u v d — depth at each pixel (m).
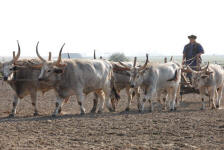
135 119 14.57
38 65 15.87
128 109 18.06
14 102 15.91
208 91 18.70
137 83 16.69
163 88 17.86
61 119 14.54
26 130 12.32
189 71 18.78
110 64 17.52
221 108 19.20
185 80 19.27
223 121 14.03
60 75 15.45
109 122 13.82
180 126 12.94
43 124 13.41
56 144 10.27
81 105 16.02
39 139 10.91
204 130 12.23
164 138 11.06
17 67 15.73
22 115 16.27
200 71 18.27
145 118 14.85
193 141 10.64
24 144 10.23
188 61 20.55
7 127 12.83
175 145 10.15
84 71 15.98
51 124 13.41
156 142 10.54
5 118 15.11
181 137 11.18
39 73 16.08
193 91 19.36
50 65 15.17
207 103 21.78
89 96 25.34
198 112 17.00
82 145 10.14
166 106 19.69
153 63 17.88
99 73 16.62
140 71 16.62
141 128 12.59
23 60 16.34
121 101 22.77
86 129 12.47
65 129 12.45
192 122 13.80
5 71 15.45
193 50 20.53
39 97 24.72
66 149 9.67
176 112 17.02
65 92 15.72
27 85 15.98
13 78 15.81
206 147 9.93
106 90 17.27
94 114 16.28
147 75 16.95
